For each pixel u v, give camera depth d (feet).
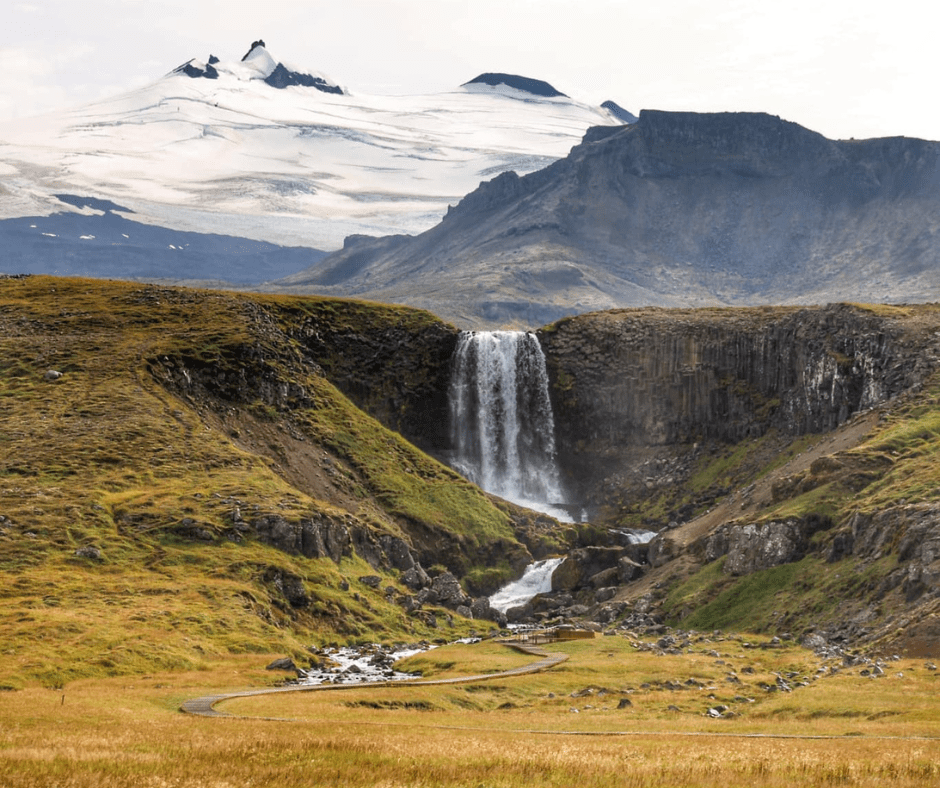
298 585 509.76
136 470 588.50
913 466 514.27
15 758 175.32
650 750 207.92
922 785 170.30
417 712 312.50
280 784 165.27
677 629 503.61
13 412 640.58
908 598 413.59
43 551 490.90
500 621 575.38
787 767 183.21
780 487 558.97
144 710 286.66
